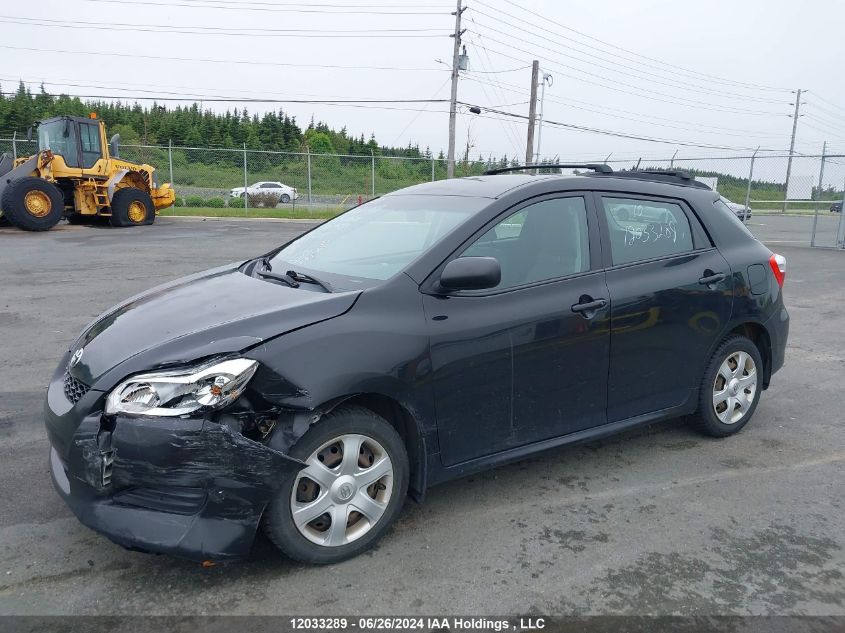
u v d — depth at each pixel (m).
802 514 3.53
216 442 2.62
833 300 9.54
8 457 4.02
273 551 3.11
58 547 3.10
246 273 3.87
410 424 3.19
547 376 3.53
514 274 3.52
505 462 3.49
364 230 3.96
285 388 2.78
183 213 26.56
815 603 2.78
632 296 3.80
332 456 2.98
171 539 2.63
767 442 4.48
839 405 5.21
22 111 57.69
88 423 2.74
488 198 3.67
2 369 5.76
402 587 2.86
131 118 64.19
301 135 62.53
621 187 4.05
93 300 8.61
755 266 4.47
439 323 3.19
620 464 4.11
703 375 4.29
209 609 2.69
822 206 19.31
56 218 17.69
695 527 3.38
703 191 4.53
